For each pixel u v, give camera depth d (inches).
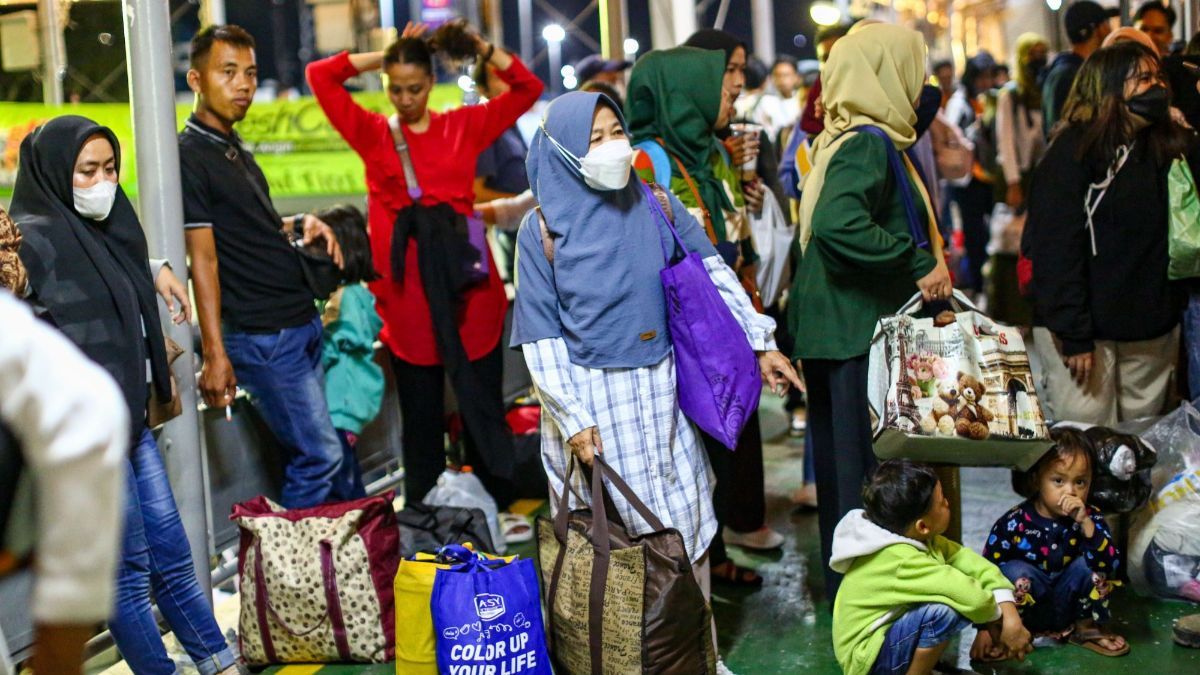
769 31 530.6
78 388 56.9
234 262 157.9
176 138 148.3
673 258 135.0
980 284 356.2
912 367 137.5
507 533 192.4
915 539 131.6
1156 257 161.9
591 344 131.5
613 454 133.0
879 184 141.6
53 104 225.1
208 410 163.2
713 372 131.0
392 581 149.9
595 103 127.3
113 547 58.5
